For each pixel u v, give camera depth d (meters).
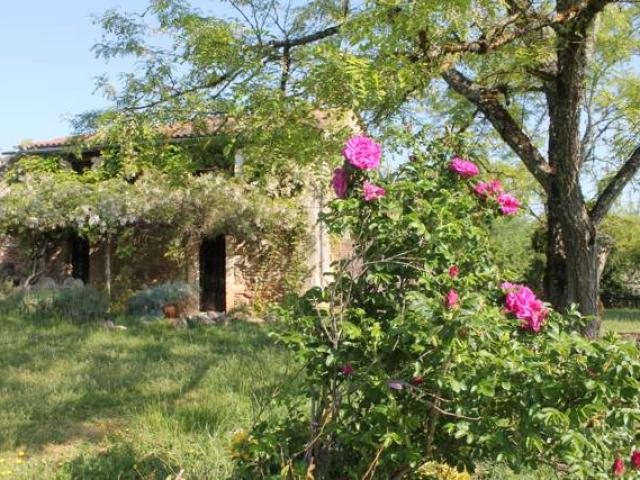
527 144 7.05
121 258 15.76
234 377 7.61
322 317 3.16
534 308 3.04
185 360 9.04
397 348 3.06
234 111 6.75
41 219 14.27
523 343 3.03
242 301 15.62
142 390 7.27
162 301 14.16
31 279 15.53
